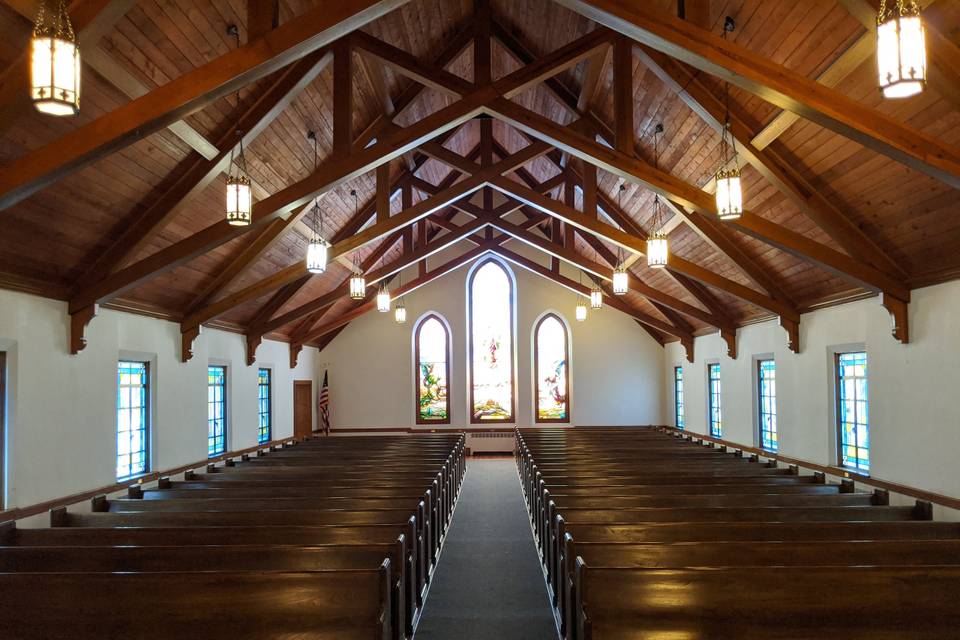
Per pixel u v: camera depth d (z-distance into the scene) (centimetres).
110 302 721
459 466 1112
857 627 322
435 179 1281
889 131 423
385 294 1234
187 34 511
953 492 569
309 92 705
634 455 919
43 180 416
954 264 561
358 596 327
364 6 425
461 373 1583
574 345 1574
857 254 644
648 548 403
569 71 841
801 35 489
